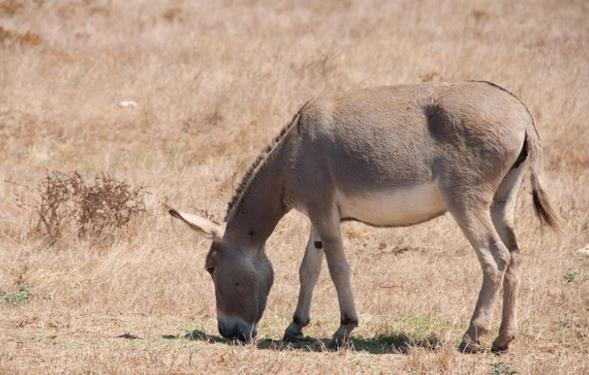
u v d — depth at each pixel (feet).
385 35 298.35
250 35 295.07
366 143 86.48
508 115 84.74
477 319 84.64
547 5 365.81
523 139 85.51
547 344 89.30
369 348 89.81
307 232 136.05
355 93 89.76
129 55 254.27
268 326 99.81
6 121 194.39
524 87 220.64
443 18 340.80
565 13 348.59
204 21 323.16
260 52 256.52
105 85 221.87
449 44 277.85
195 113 201.05
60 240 128.06
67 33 285.64
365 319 100.32
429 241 134.72
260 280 92.99
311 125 89.10
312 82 222.69
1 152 177.88
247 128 194.08
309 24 323.78
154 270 115.14
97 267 116.88
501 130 84.07
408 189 85.66
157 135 191.93
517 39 297.12
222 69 233.55
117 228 130.82
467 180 83.92
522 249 128.77
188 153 181.68
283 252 126.82
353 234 138.31
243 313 92.07
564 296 104.53
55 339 88.84
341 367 80.69
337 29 314.14
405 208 86.69
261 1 378.94
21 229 131.85
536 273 114.93
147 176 161.79
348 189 87.45
